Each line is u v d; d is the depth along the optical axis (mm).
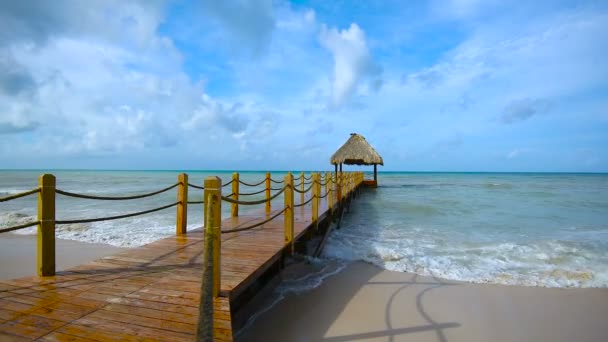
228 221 7531
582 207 16734
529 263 7215
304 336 4145
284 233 6102
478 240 9312
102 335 2504
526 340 4133
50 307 2939
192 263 4273
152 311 2902
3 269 6898
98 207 16312
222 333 2652
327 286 5816
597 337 4219
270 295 5406
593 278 6281
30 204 17719
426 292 5578
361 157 25391
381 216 13750
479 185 39906
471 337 4176
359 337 4125
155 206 16750
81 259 7531
